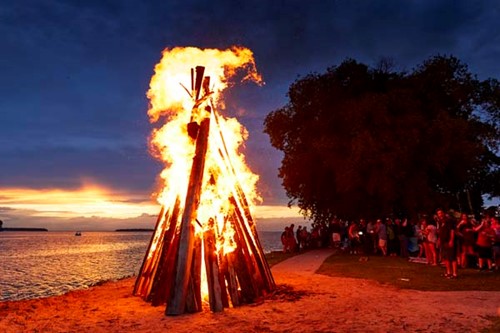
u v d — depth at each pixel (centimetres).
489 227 1614
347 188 2795
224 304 1049
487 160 3547
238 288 1107
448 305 1012
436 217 1898
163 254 1162
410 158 2652
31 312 1067
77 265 4216
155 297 1112
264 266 1255
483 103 3203
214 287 1041
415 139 2605
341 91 3216
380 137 2672
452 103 3045
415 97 2883
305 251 2953
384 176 2641
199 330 863
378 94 2816
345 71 3250
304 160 3195
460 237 1711
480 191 3694
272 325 882
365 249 2531
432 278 1444
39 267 4028
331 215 3503
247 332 838
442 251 1466
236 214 1206
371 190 2723
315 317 930
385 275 1541
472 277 1436
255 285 1148
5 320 979
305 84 3384
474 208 3656
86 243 12394
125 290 1394
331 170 3123
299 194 3497
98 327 904
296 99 3428
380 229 2369
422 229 1945
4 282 2842
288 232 2952
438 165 2659
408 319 890
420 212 2750
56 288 2541
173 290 1012
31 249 8519
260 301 1118
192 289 1029
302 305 1053
